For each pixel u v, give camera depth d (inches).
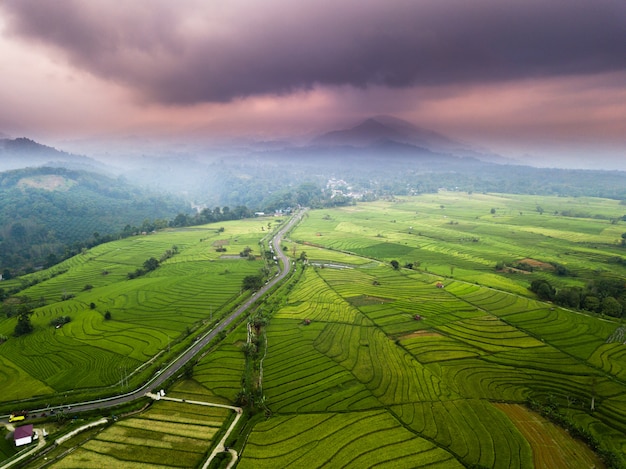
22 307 6338.6
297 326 5497.1
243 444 3196.4
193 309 6328.7
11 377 4357.8
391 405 3678.6
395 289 6963.6
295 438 3255.4
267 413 3614.7
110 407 3737.7
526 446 3129.9
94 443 3228.3
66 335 5423.2
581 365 4352.9
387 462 2970.0
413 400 3747.5
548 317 5590.6
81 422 3494.1
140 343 5128.0
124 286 7568.9
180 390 4037.9
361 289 7007.9
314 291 6953.7
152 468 2938.0
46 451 3139.8
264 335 5226.4
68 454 3097.9
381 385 4005.9
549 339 4940.9
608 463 2938.0
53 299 7303.2
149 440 3260.3
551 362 4411.9
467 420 3449.8
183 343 5027.1
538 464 2952.8
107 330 5565.9
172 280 7844.5
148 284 7632.9
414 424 3400.6
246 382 4119.1
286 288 7165.4
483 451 3075.8
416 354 4626.0
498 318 5590.6
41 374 4414.4
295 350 4798.2
